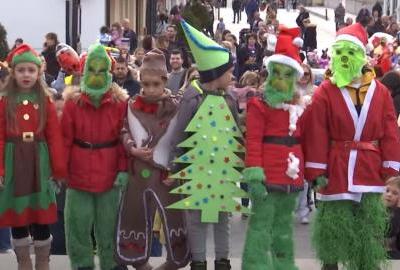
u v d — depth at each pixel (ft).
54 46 59.06
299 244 39.83
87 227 26.63
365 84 26.09
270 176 25.49
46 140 25.93
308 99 29.12
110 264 26.99
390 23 110.73
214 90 25.96
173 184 26.13
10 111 25.48
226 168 25.67
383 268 26.99
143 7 161.68
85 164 26.20
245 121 26.17
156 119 26.07
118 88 26.58
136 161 26.09
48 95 26.08
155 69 25.80
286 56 25.38
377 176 26.09
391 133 26.16
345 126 25.85
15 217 25.81
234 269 29.60
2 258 30.86
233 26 177.99
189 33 25.88
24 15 91.71
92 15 93.71
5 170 25.57
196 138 25.62
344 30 26.22
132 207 26.09
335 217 26.08
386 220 27.02
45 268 26.76
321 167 25.91
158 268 26.71
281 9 229.25
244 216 45.16
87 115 26.23
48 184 25.99
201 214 25.64
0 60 39.09
